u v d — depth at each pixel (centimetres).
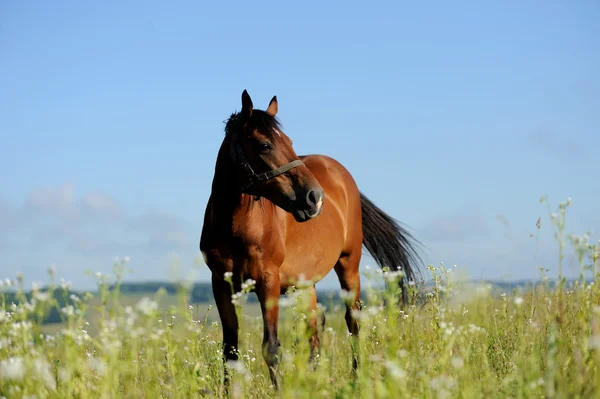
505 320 989
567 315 840
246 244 1085
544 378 668
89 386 657
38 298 558
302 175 1070
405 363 703
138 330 573
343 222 1433
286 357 648
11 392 588
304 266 1272
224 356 966
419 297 922
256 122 1072
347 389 654
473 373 718
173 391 702
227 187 1091
